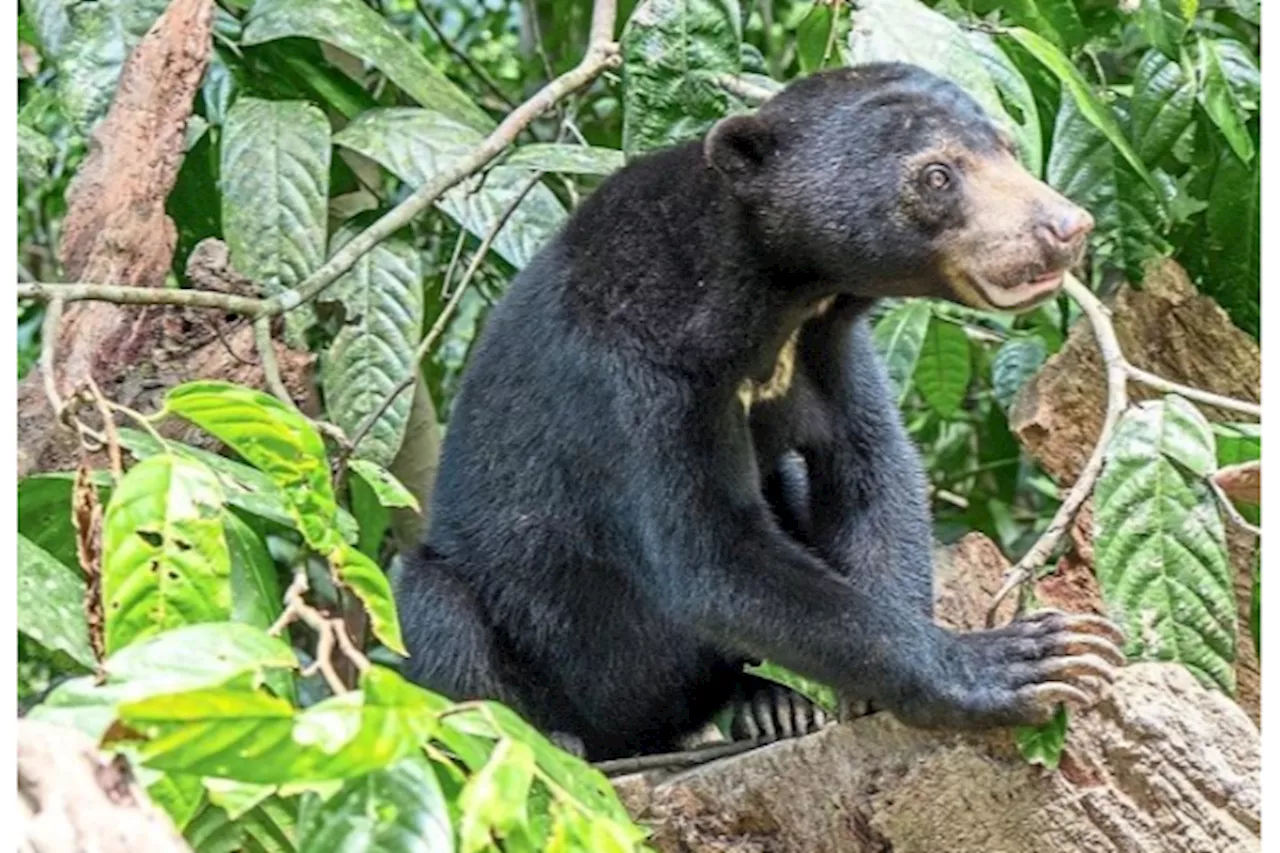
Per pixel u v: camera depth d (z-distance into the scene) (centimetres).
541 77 1418
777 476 923
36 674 914
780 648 771
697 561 806
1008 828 688
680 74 906
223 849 539
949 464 1387
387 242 973
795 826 722
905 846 705
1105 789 672
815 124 820
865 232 805
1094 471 736
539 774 426
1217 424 839
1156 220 993
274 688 543
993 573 893
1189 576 719
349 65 1238
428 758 468
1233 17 1255
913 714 708
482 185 962
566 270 859
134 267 910
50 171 1195
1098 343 835
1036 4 1025
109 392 880
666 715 923
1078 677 676
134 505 527
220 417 558
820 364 874
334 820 432
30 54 1102
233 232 945
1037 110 1017
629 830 445
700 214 838
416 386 1123
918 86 823
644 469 817
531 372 863
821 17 950
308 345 1115
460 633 884
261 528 773
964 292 802
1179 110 985
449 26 1513
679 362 823
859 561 867
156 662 441
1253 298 1045
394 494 702
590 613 880
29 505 727
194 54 923
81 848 409
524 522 873
